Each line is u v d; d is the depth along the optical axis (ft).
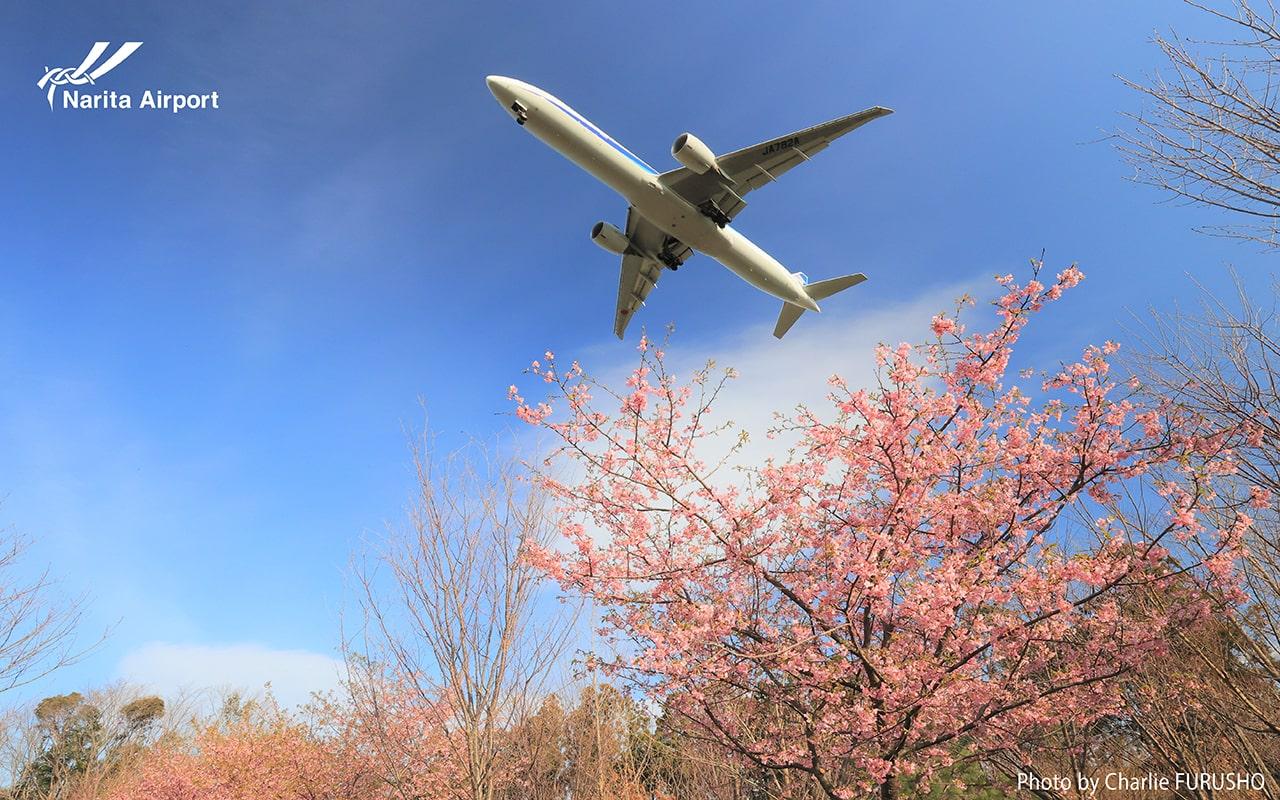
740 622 22.91
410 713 35.06
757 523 22.99
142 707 97.35
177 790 54.44
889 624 23.00
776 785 26.43
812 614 21.71
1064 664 23.11
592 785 34.55
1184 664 25.96
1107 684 22.04
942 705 19.86
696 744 31.96
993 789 30.45
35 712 92.84
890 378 21.36
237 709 77.56
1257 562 23.17
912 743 21.45
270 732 55.62
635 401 22.97
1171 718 28.53
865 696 20.67
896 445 22.18
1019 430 22.31
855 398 22.13
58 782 83.66
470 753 26.91
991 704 21.11
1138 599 23.44
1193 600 21.09
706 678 22.11
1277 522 23.40
